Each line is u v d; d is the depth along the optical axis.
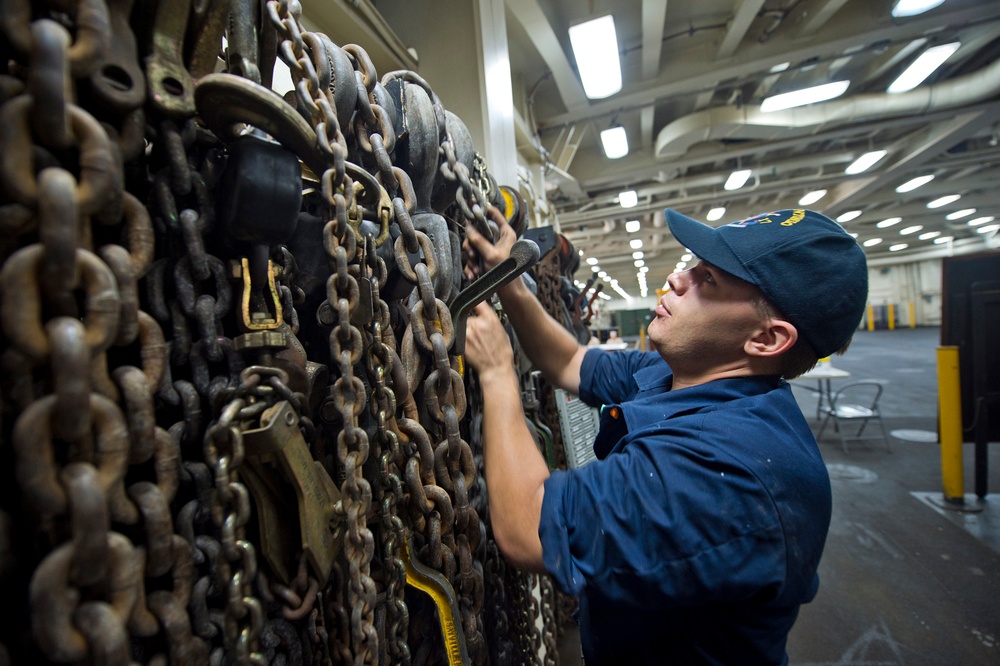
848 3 3.41
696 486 0.63
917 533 2.74
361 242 0.51
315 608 0.54
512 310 1.15
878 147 5.94
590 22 2.71
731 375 0.85
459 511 0.66
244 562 0.40
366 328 0.54
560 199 6.49
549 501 0.70
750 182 6.96
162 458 0.39
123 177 0.41
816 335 0.78
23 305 0.29
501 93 1.74
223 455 0.41
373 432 0.60
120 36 0.38
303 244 0.58
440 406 0.64
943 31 3.41
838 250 0.78
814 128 4.70
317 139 0.45
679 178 6.51
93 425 0.32
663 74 3.88
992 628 1.96
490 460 0.77
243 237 0.45
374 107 0.63
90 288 0.31
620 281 19.48
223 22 0.46
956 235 14.48
